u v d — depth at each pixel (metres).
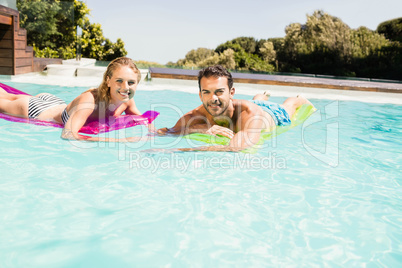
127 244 1.60
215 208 2.00
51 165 2.49
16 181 2.19
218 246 1.63
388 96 8.36
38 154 2.70
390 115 5.69
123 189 2.18
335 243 1.70
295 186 2.39
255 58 32.16
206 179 2.42
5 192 2.03
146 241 1.63
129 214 1.88
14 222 1.73
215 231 1.75
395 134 4.20
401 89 8.30
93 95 3.43
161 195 2.13
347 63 29.47
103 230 1.71
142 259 1.50
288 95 7.67
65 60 10.19
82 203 1.97
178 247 1.60
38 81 7.17
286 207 2.06
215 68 3.09
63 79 7.84
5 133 3.20
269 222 1.87
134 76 3.39
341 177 2.61
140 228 1.74
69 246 1.56
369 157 3.17
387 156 3.22
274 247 1.64
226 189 2.27
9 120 3.65
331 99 7.45
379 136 4.05
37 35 9.69
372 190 2.38
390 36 29.33
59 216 1.81
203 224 1.82
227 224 1.83
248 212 1.97
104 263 1.46
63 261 1.46
